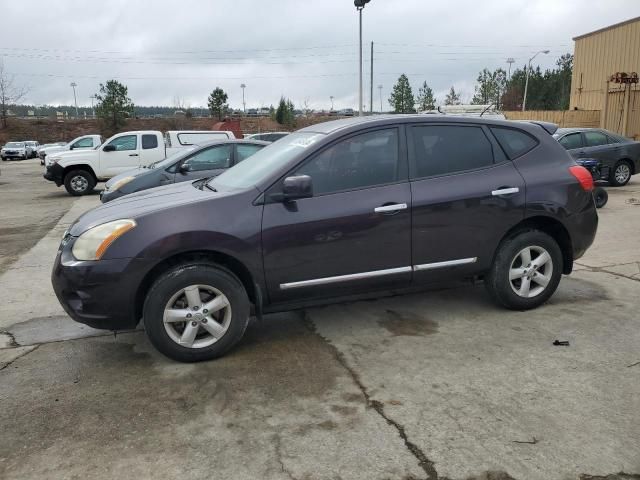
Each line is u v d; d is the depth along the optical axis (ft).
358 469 8.87
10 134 195.83
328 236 13.43
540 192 15.28
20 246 28.02
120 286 12.34
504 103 170.30
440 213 14.30
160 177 29.94
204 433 10.01
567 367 12.30
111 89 173.68
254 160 15.60
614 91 87.20
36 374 12.64
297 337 14.49
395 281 14.37
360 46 75.97
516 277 15.53
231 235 12.74
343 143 13.91
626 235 26.66
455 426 10.01
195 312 12.76
